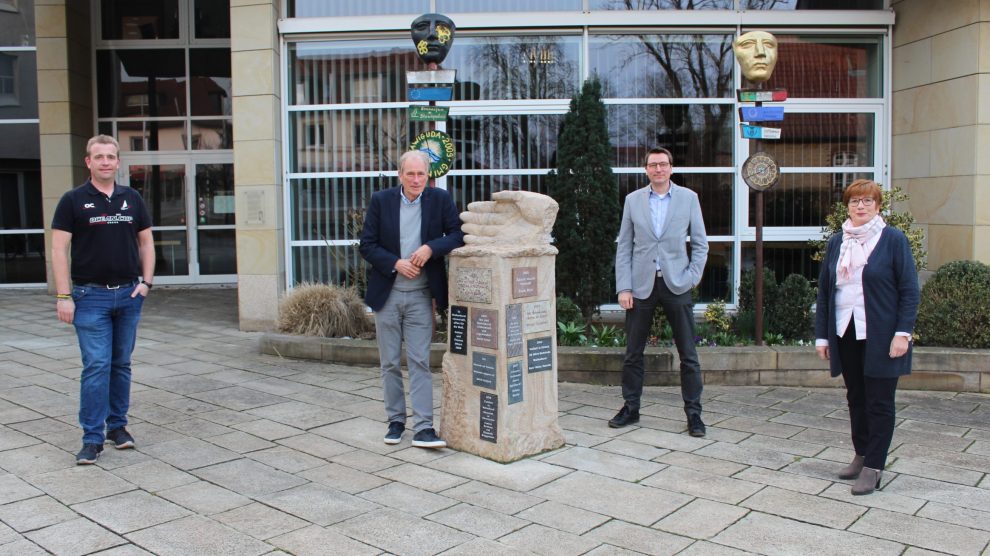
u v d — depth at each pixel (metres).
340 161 9.40
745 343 7.41
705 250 5.39
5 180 13.45
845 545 3.64
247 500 4.18
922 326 6.98
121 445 4.99
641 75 9.34
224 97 13.88
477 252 4.86
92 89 13.50
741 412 5.93
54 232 4.70
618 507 4.09
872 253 4.32
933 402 6.27
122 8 13.67
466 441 4.99
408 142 9.38
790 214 9.34
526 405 4.89
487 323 4.82
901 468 4.70
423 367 5.10
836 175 9.32
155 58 13.75
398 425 5.18
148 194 13.84
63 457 4.84
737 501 4.18
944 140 8.35
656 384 6.74
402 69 9.35
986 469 4.68
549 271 5.01
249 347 8.28
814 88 9.30
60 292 4.67
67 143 12.58
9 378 6.91
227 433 5.36
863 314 4.34
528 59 9.34
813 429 5.50
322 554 3.54
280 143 9.18
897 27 9.06
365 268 9.32
